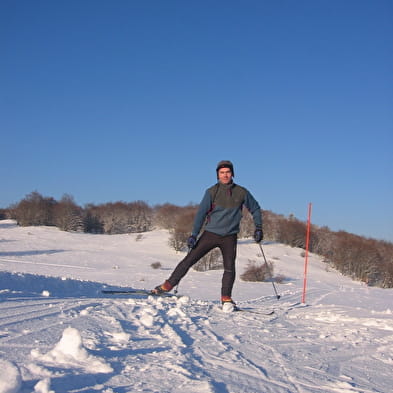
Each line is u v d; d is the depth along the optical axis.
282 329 4.43
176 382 2.12
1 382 1.72
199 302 5.95
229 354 2.93
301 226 47.47
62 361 2.26
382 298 20.27
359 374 2.85
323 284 29.31
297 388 2.34
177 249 40.72
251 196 5.94
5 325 3.12
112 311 4.19
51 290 6.52
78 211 55.19
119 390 1.93
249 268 29.25
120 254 38.41
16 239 44.28
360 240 41.84
